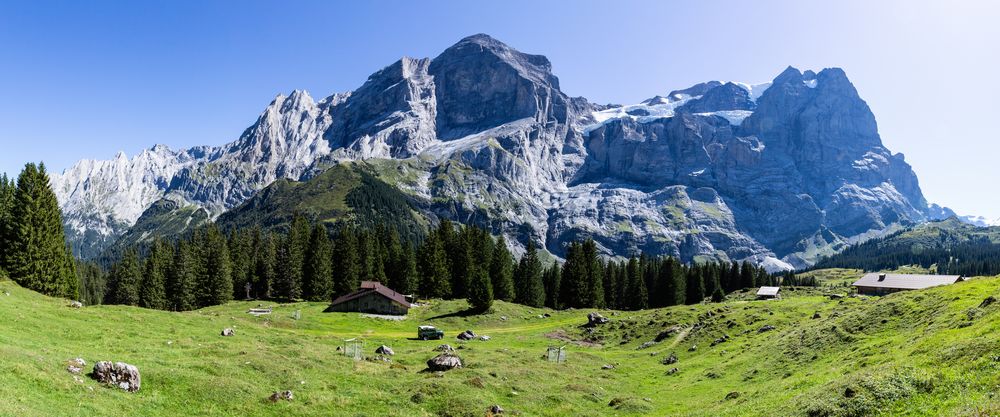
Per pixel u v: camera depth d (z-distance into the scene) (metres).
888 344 46.16
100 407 30.34
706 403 45.34
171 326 64.62
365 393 43.94
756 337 73.69
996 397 23.44
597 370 65.31
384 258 173.62
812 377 42.47
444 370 54.16
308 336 79.38
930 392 27.80
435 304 141.62
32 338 44.03
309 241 169.12
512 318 126.06
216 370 42.53
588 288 160.12
